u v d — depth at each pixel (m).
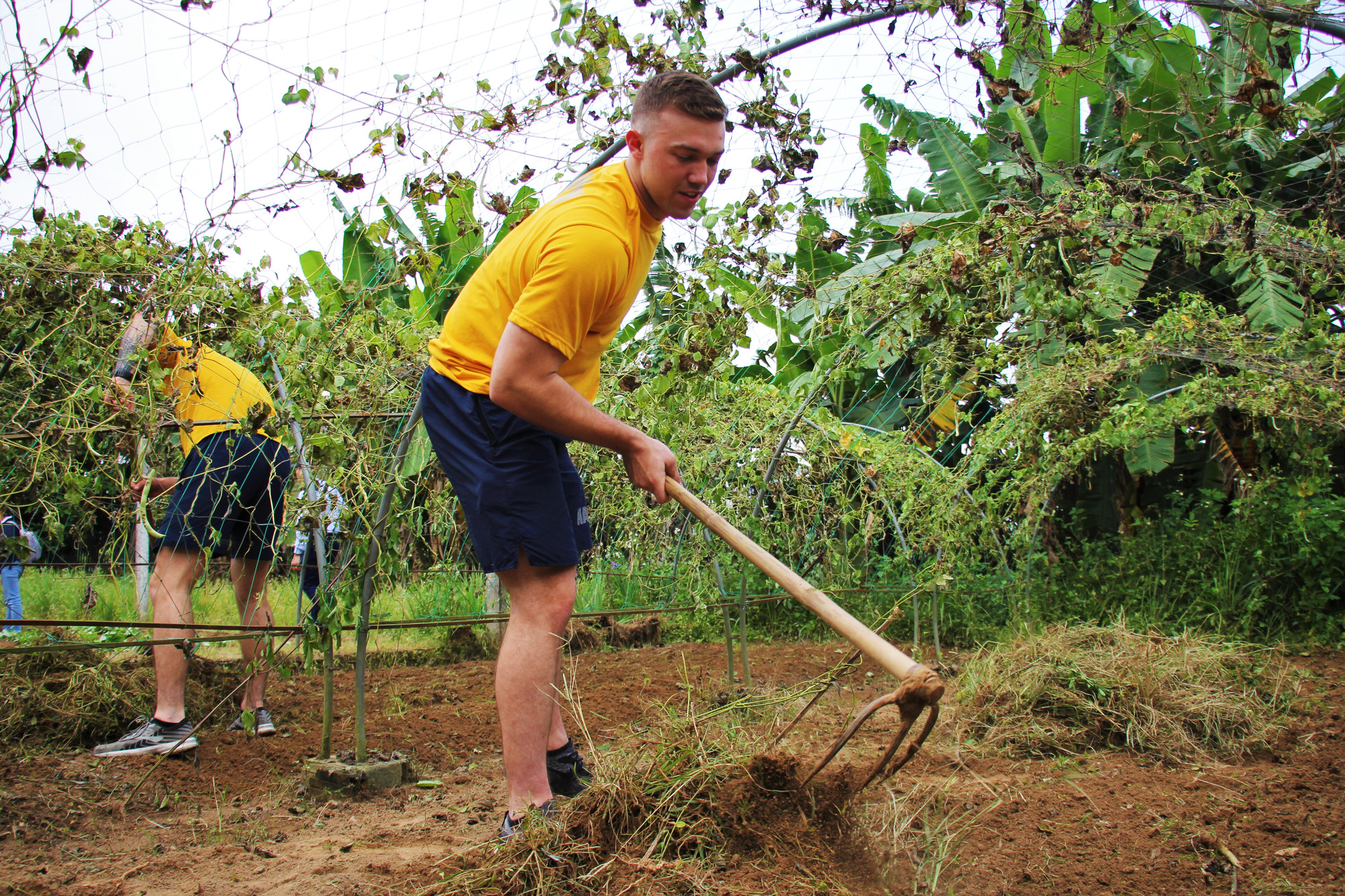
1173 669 3.62
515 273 2.06
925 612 6.08
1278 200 5.55
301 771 3.02
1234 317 4.56
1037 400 4.91
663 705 2.50
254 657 2.97
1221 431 6.96
